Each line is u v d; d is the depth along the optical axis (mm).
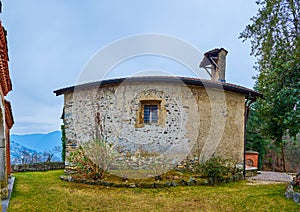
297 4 10992
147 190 7309
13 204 5629
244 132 11102
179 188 7574
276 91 10555
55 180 9000
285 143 18688
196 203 5980
